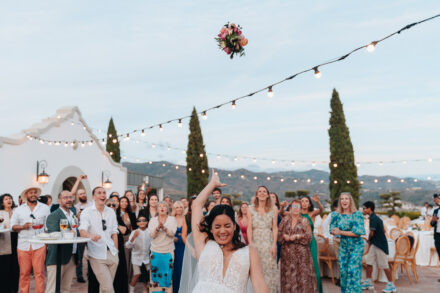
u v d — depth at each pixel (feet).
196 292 7.79
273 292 18.81
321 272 28.02
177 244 20.31
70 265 18.67
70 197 18.86
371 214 24.30
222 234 7.75
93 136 49.73
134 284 21.93
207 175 75.15
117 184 56.13
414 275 27.09
